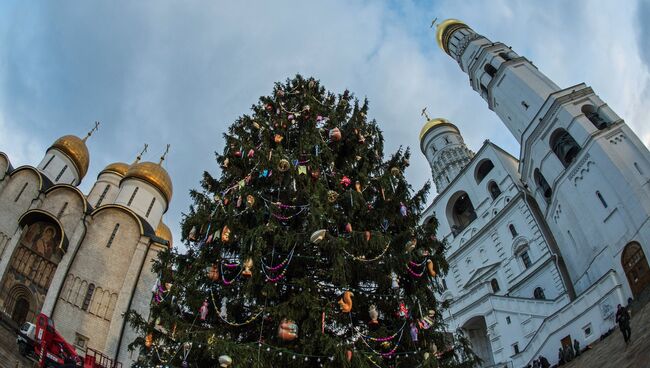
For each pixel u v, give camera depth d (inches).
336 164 470.3
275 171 404.2
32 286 909.8
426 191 470.9
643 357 564.1
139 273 1109.7
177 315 369.1
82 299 994.7
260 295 364.8
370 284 410.9
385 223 419.5
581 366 762.8
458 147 2176.4
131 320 406.6
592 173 1076.5
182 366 333.1
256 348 309.1
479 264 1583.4
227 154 458.6
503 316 1234.6
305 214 392.2
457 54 1812.3
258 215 380.8
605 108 1179.3
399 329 362.9
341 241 352.8
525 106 1380.4
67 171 1400.1
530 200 1454.2
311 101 504.1
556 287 1254.3
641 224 919.7
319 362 325.1
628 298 890.1
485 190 1689.2
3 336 622.2
